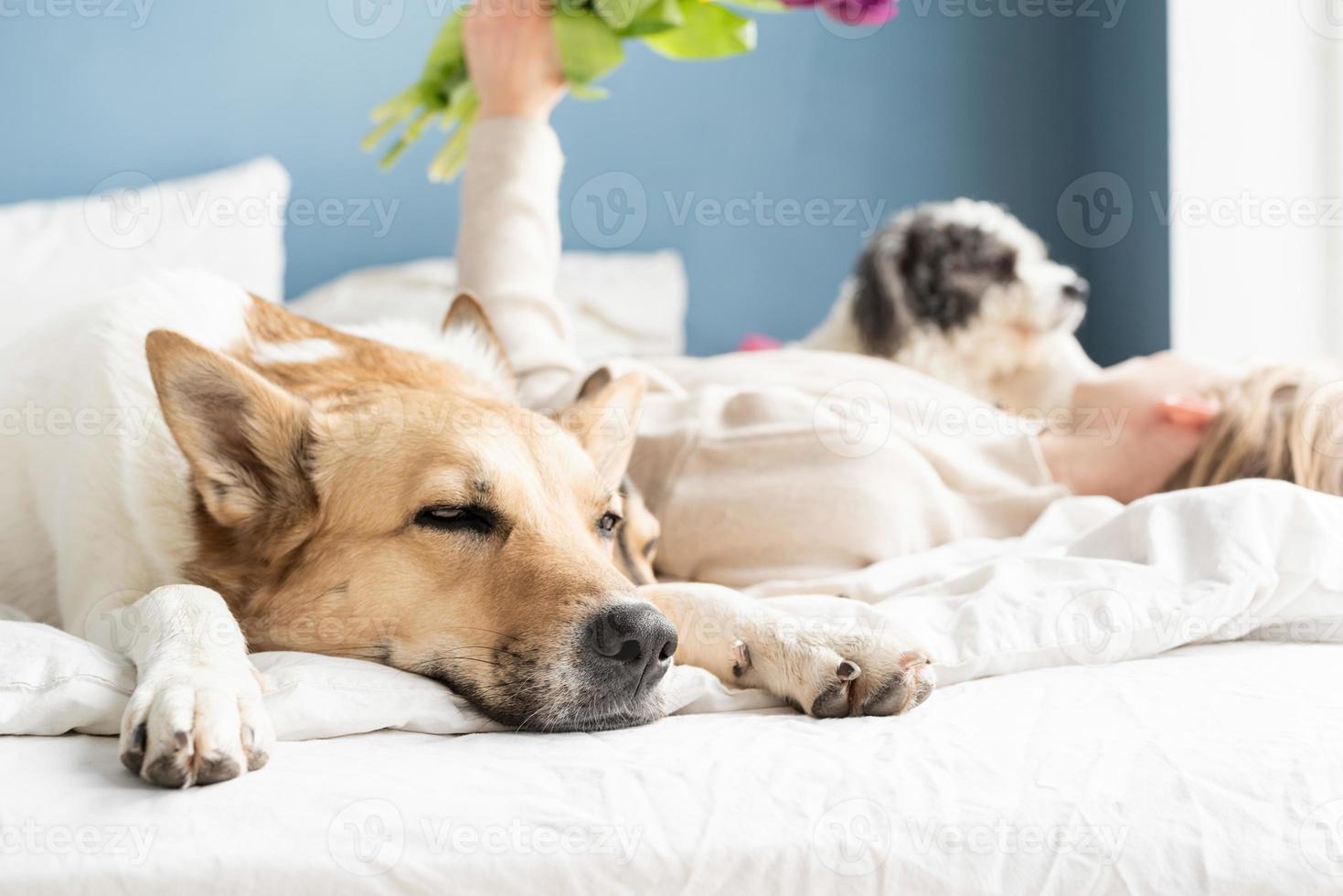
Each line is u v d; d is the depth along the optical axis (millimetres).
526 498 1389
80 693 1031
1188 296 4285
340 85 4113
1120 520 1601
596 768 968
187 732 913
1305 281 4324
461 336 1928
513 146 2389
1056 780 944
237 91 4016
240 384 1370
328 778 930
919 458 2006
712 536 1899
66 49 3836
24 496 1669
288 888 818
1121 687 1186
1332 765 953
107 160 3891
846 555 1895
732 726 1173
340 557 1361
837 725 1160
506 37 2363
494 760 1011
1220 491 1552
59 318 1792
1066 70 4855
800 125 4648
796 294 4680
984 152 4820
